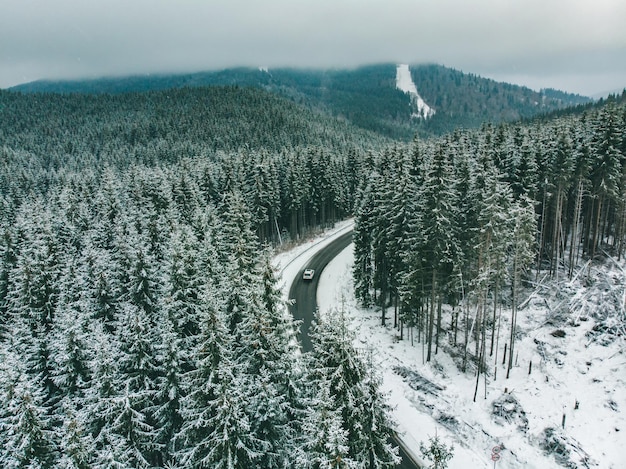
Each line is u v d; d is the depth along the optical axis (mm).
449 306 43531
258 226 65000
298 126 168375
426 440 27766
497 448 25047
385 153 59375
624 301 35188
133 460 20312
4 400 18234
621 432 25734
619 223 44594
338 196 77625
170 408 22734
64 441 17328
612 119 39469
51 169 121812
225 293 25656
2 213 64688
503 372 33031
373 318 43750
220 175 70500
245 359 21953
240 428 18516
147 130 171250
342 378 17609
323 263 59688
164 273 31734
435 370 34375
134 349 22188
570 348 33094
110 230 47438
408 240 32938
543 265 46219
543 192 42500
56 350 24594
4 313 37125
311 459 16469
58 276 36781
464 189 38938
